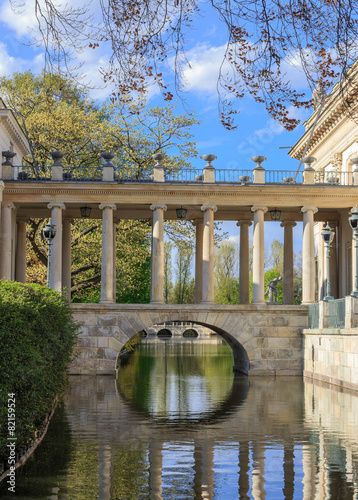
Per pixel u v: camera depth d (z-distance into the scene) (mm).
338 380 32188
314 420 20828
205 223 41500
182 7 9516
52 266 40125
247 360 39969
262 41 9875
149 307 39281
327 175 48812
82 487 12695
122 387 31344
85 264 52625
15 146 47406
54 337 19875
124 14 9617
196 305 39531
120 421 20578
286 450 16125
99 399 26375
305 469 14219
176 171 51688
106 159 41906
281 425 19859
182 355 64062
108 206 41062
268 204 41812
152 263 41219
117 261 53156
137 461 14859
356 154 47938
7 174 41062
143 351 73375
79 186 40656
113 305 39125
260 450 16125
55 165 41156
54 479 13273
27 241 54594
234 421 20656
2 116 41000
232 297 109125
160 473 13820
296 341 39781
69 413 22328
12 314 14227
